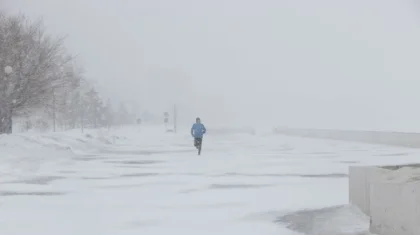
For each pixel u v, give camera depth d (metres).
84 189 18.41
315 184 19.59
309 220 12.44
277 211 13.75
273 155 35.97
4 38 39.03
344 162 29.38
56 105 45.03
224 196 16.59
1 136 31.27
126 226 11.93
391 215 10.52
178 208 14.38
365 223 11.90
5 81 38.78
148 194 17.11
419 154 35.38
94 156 35.84
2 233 11.25
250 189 18.27
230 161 30.84
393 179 11.09
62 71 43.16
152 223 12.28
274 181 20.59
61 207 14.55
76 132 49.12
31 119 63.88
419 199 9.81
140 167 27.08
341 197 16.14
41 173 23.98
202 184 19.75
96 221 12.55
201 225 12.03
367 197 12.73
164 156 35.88
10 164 25.11
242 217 12.97
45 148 31.48
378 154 35.69
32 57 40.25
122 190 18.14
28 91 39.88
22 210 14.07
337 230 11.29
